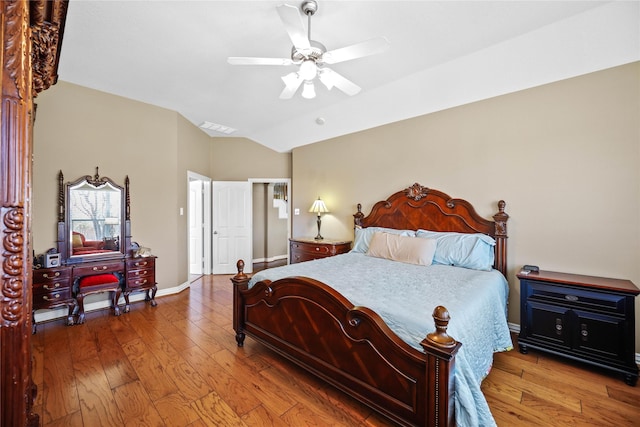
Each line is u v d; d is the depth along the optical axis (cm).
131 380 202
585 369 219
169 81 315
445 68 280
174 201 412
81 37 232
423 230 344
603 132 242
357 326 167
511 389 195
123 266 337
